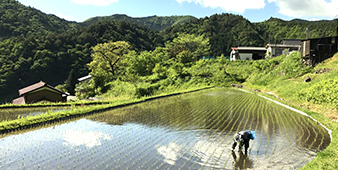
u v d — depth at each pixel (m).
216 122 12.59
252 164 6.98
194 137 9.85
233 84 34.69
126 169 6.77
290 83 21.59
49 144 9.27
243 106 17.64
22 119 12.57
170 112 15.89
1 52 64.94
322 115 12.61
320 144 8.62
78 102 21.22
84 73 70.94
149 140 9.58
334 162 6.23
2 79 56.97
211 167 6.81
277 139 9.36
